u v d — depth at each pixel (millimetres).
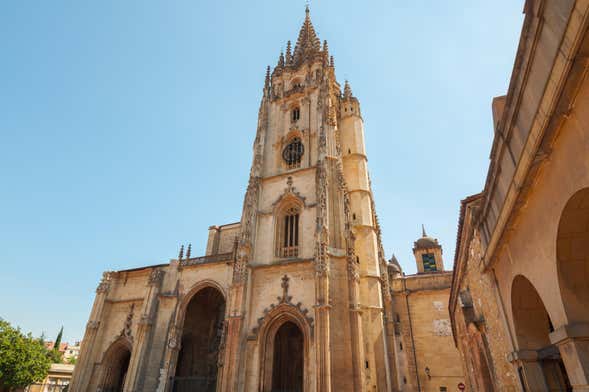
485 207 16547
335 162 48469
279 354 43500
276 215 47844
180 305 53688
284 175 50500
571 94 8266
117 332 58562
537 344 15031
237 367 37250
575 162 8703
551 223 10469
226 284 52281
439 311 58344
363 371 35875
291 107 59656
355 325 36906
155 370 49875
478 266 20750
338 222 43562
